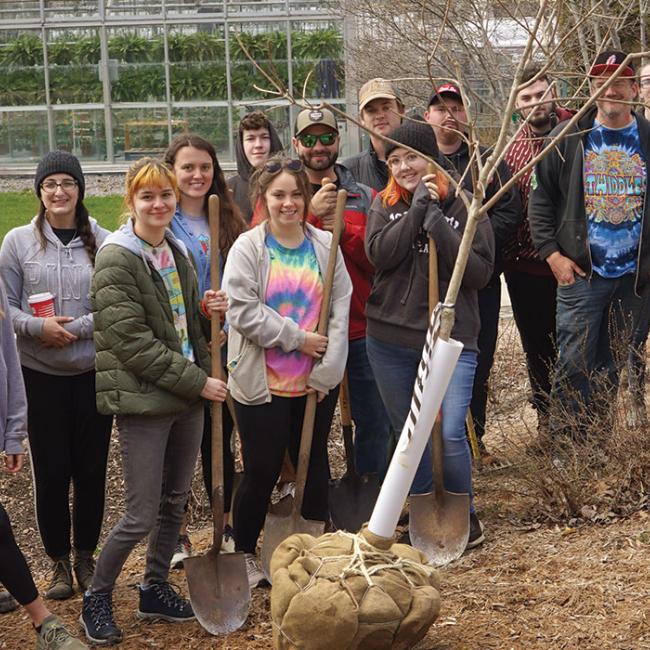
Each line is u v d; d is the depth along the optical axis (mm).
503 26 11789
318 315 5000
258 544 5805
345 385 5723
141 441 4594
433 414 3832
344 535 4055
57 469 5301
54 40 27641
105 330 4527
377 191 6371
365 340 5805
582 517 5438
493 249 5277
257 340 4855
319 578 3859
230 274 4910
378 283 5328
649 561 4738
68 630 4801
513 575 4824
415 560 4051
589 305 6137
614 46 8523
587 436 5809
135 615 4973
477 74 10578
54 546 5391
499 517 5711
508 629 4273
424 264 5211
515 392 8320
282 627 3869
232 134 27547
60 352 5223
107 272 4523
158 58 27406
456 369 5223
